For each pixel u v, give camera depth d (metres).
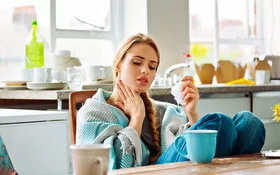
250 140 1.92
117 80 2.26
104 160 1.17
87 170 1.17
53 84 3.16
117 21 4.38
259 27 5.44
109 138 2.03
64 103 3.27
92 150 1.17
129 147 2.01
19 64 3.82
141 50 2.18
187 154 1.70
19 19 3.83
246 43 5.32
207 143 1.58
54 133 2.31
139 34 2.23
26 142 2.21
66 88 3.24
